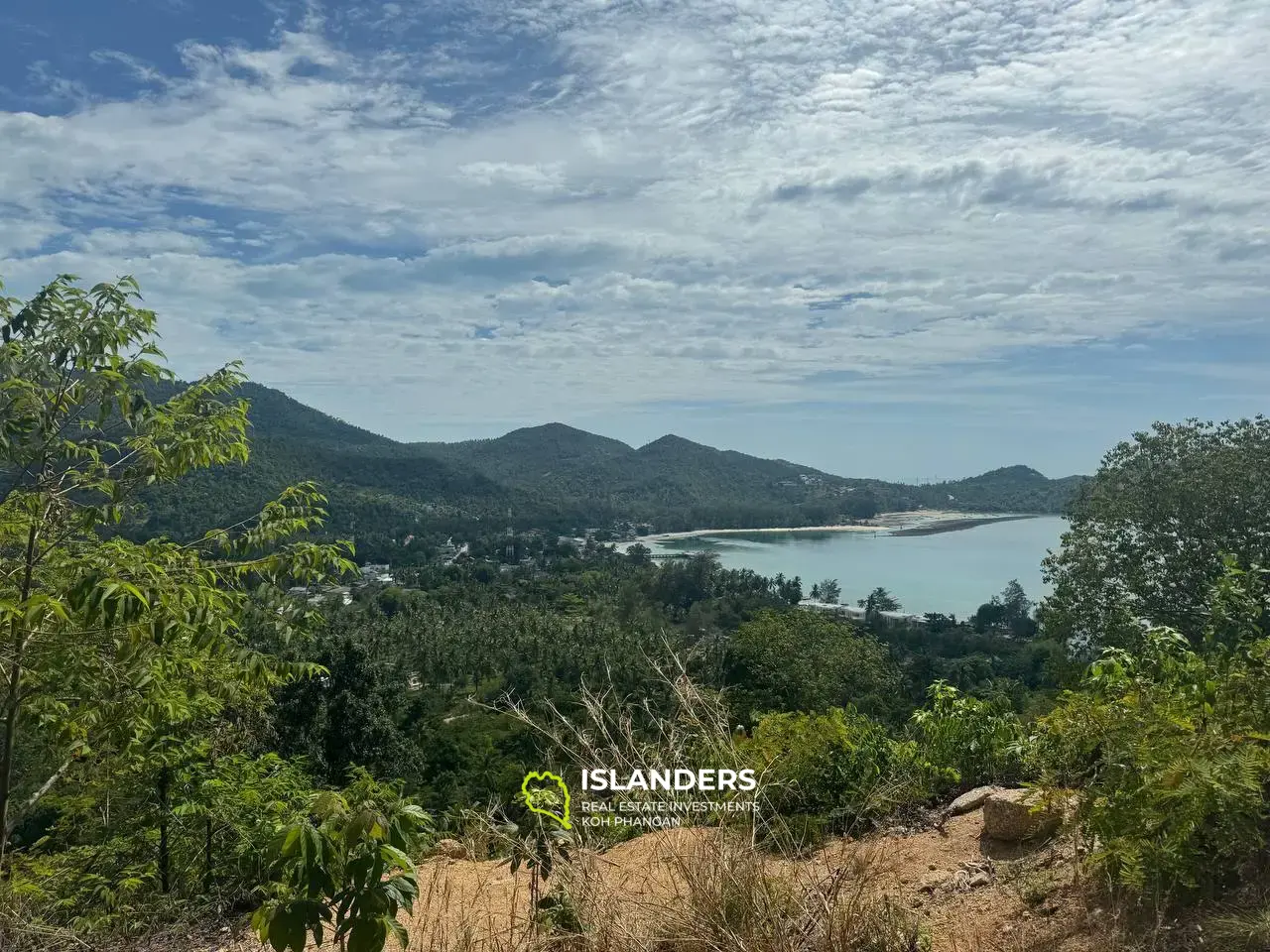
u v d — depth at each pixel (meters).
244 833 5.22
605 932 2.43
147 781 5.53
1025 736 4.92
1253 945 2.08
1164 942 2.27
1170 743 2.60
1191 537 12.82
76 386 4.25
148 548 4.09
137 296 4.40
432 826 2.30
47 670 3.97
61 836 6.01
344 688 16.81
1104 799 2.65
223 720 6.61
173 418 4.47
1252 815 2.36
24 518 3.84
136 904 4.73
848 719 5.52
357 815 1.97
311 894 1.94
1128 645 11.52
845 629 21.62
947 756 5.10
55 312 4.17
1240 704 2.84
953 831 3.92
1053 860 3.09
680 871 2.64
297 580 4.92
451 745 17.73
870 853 2.82
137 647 3.81
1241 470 12.55
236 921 4.63
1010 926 2.66
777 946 2.30
